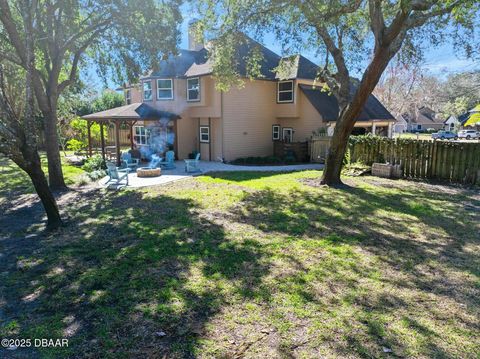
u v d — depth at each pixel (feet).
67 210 32.04
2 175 54.08
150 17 38.47
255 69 46.21
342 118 37.11
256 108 70.03
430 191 36.65
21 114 52.24
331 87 38.70
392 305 14.53
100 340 12.50
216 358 11.50
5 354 11.85
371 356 11.46
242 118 68.03
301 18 36.91
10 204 35.99
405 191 36.63
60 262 19.75
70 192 40.37
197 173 52.29
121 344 12.25
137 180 47.03
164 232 24.43
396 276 17.19
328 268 18.08
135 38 40.68
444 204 31.09
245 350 11.85
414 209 29.43
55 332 13.05
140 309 14.47
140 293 15.80
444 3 30.89
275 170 54.39
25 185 46.16
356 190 37.01
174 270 18.15
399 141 45.39
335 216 27.53
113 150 74.74
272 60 76.33
